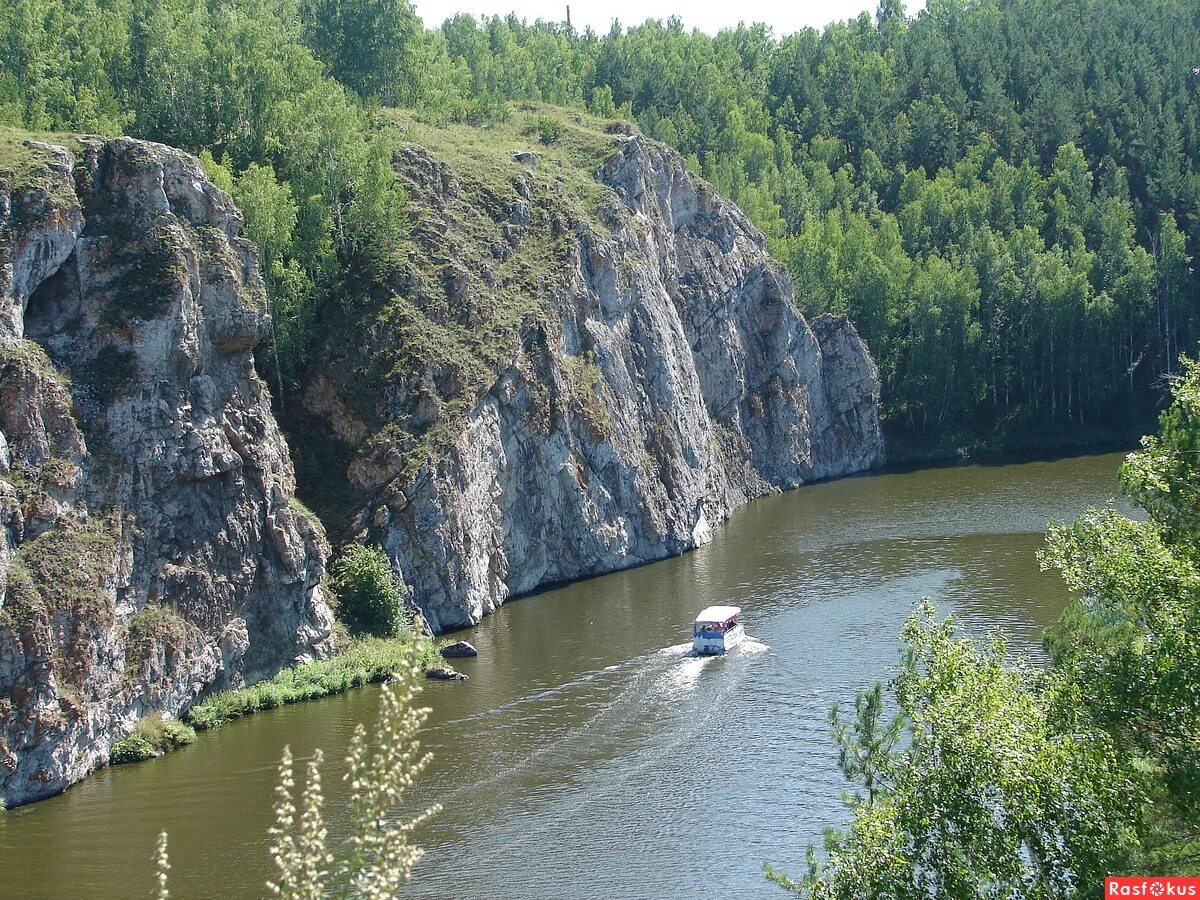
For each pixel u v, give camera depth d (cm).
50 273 6838
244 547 7331
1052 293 16975
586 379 10594
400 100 13725
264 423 7712
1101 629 3734
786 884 3784
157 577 6838
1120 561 3662
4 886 5025
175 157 7512
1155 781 3306
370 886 2283
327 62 13275
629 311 11688
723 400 14112
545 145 13362
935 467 15588
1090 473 14275
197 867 5175
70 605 6153
